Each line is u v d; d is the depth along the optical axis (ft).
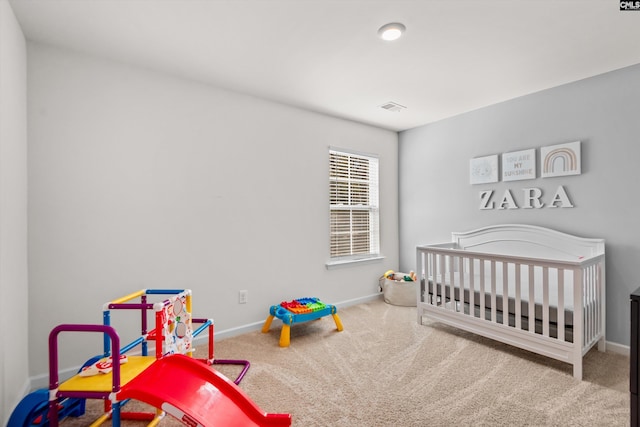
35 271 6.53
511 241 10.05
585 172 8.58
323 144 11.43
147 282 7.84
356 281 12.44
